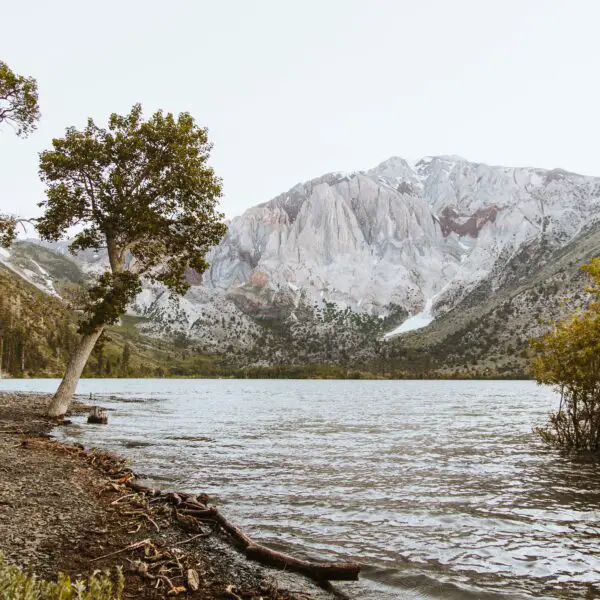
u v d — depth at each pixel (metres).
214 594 9.05
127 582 9.15
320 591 9.73
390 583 10.16
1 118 33.94
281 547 12.16
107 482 17.39
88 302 38.50
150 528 12.71
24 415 39.69
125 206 37.88
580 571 10.91
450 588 9.91
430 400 100.31
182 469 22.12
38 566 9.33
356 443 32.31
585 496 17.64
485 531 13.68
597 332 26.95
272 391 153.12
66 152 38.72
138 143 37.97
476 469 22.92
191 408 67.81
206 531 12.89
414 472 22.12
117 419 46.78
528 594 9.70
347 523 14.30
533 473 21.98
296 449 29.27
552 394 134.00
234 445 30.66
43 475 17.69
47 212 38.28
